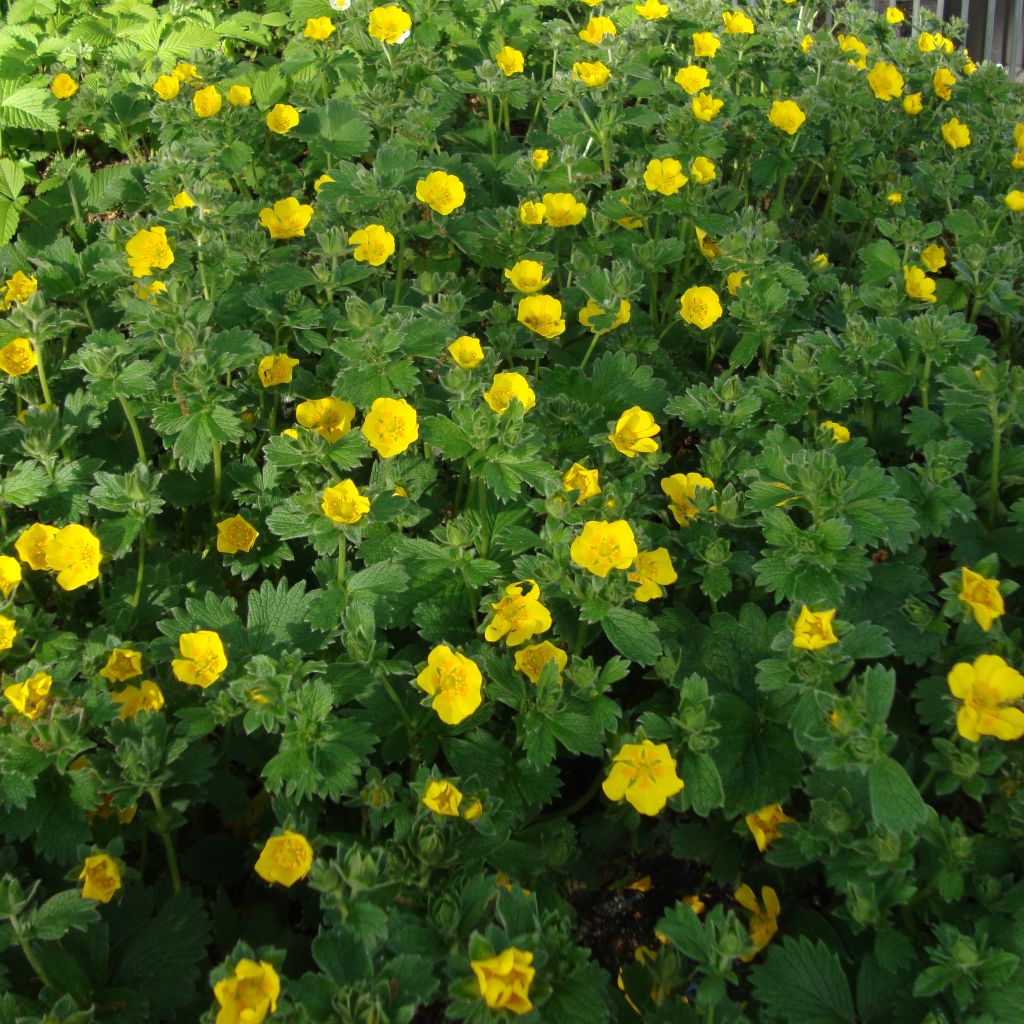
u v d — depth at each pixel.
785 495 0.55
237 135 0.85
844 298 0.74
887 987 0.46
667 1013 0.45
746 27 0.97
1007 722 0.46
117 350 0.60
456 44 1.02
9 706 0.47
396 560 0.56
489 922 0.45
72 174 0.91
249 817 0.53
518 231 0.74
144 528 0.60
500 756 0.52
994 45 1.76
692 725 0.49
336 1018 0.41
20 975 0.46
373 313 0.58
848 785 0.50
